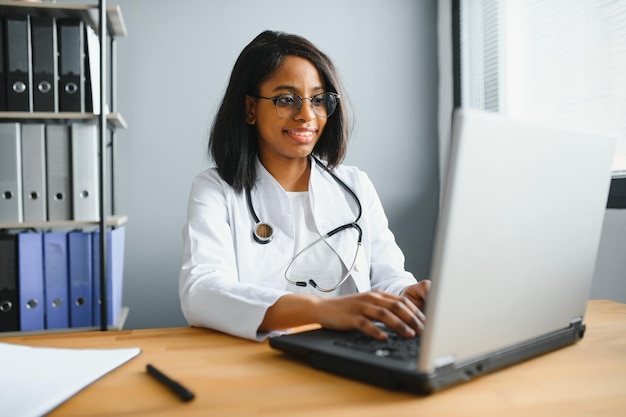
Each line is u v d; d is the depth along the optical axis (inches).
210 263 39.3
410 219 106.7
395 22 105.7
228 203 45.9
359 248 48.4
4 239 70.7
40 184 72.0
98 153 74.8
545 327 25.3
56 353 26.0
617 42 71.3
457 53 102.3
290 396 20.5
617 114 71.6
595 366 24.1
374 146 105.0
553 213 23.3
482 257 20.0
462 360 20.8
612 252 69.9
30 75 71.9
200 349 27.9
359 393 20.8
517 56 91.3
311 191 49.4
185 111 95.7
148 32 94.3
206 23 96.3
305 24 101.0
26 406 19.2
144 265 94.7
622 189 68.7
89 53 74.3
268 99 46.4
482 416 18.5
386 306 27.2
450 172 18.3
